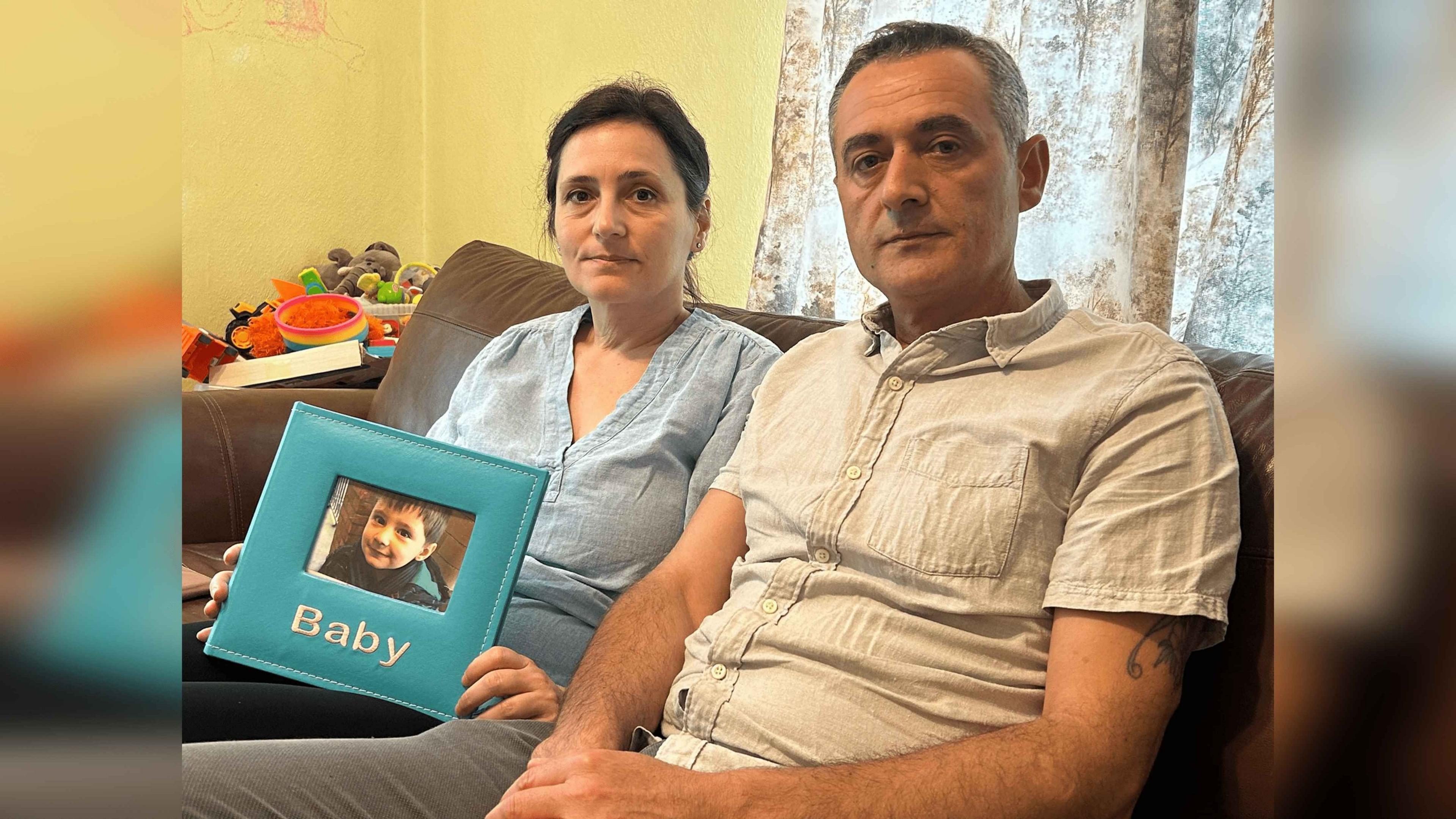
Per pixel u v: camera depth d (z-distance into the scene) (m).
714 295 2.57
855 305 2.11
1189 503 0.89
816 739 0.93
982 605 0.94
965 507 0.97
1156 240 1.75
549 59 2.91
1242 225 1.60
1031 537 0.95
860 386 1.13
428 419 1.88
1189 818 0.91
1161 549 0.88
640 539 1.32
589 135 1.42
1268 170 1.59
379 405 1.98
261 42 2.93
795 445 1.15
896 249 1.10
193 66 2.82
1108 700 0.84
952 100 1.07
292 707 1.08
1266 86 1.58
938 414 1.04
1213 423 0.92
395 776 0.90
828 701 0.94
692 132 1.47
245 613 1.14
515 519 1.16
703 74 2.56
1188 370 0.96
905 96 1.08
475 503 1.16
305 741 0.93
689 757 0.95
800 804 0.79
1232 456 0.92
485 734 1.00
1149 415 0.94
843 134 1.14
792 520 1.08
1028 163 1.17
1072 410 0.96
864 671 0.95
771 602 1.04
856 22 2.07
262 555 1.15
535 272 1.95
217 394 1.92
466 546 1.16
